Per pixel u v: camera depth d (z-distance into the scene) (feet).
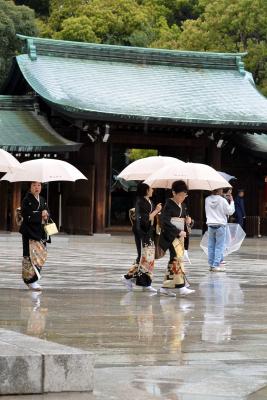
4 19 323.37
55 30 383.24
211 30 311.47
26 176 81.51
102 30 368.48
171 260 79.05
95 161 199.72
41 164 82.43
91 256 132.77
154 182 92.32
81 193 199.82
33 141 192.03
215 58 231.71
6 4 334.65
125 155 212.64
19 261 118.62
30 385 38.68
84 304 71.41
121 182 212.23
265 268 115.65
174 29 385.50
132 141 207.21
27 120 204.03
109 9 374.84
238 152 222.89
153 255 81.05
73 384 39.45
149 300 75.36
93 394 39.24
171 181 92.12
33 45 214.69
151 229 80.53
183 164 86.84
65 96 199.41
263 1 301.84
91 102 198.90
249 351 50.60
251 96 222.07
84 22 363.56
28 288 82.43
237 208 180.75
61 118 208.44
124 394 39.40
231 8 304.09
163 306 71.31
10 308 67.82
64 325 59.16
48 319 61.98
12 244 162.61
